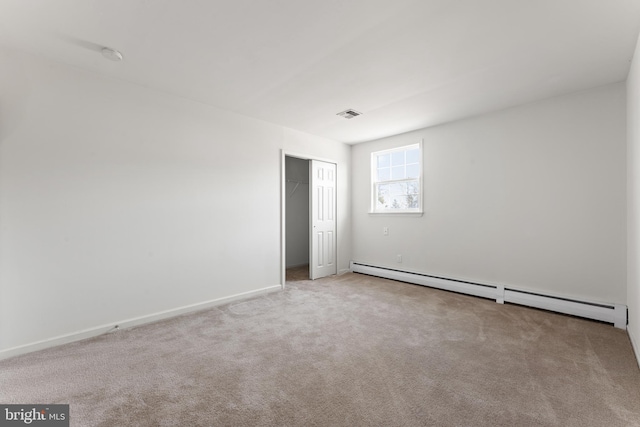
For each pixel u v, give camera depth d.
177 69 2.46
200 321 2.80
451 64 2.37
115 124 2.61
